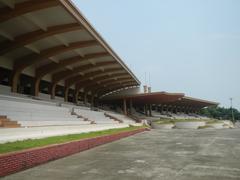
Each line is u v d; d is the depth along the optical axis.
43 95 40.84
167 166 12.03
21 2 20.11
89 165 12.35
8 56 31.80
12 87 32.56
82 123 31.41
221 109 140.75
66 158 14.58
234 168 11.54
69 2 20.89
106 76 53.22
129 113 71.25
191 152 17.05
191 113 111.25
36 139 16.08
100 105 75.25
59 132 21.28
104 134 24.30
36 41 26.91
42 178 9.71
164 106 93.94
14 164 10.64
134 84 63.88
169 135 34.12
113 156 15.34
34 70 37.97
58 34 27.30
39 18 23.28
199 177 9.80
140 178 9.66
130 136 32.62
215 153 16.50
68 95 53.91
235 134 34.50
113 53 37.62
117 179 9.52
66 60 37.31
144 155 15.72
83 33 27.81
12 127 17.22
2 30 24.77
